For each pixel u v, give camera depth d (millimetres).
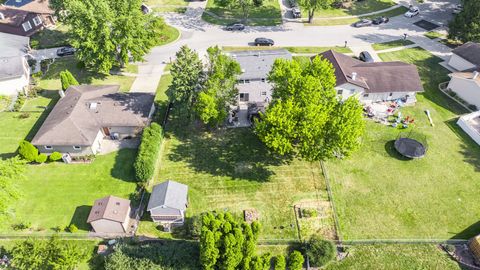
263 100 62844
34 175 50656
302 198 48344
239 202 47812
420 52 77438
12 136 56562
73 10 61625
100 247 42188
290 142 49625
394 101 64188
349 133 44625
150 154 49531
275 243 43344
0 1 93000
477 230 44719
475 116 60094
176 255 40312
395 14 92062
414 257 42250
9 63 65750
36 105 62781
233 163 52938
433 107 63094
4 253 41844
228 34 83438
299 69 50562
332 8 94250
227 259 36719
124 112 55469
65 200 47531
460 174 51500
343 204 47594
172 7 94125
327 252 40656
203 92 51938
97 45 62844
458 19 75938
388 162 53219
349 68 65062
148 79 69438
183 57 52594
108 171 51219
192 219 44156
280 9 93812
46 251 39438
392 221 45719
